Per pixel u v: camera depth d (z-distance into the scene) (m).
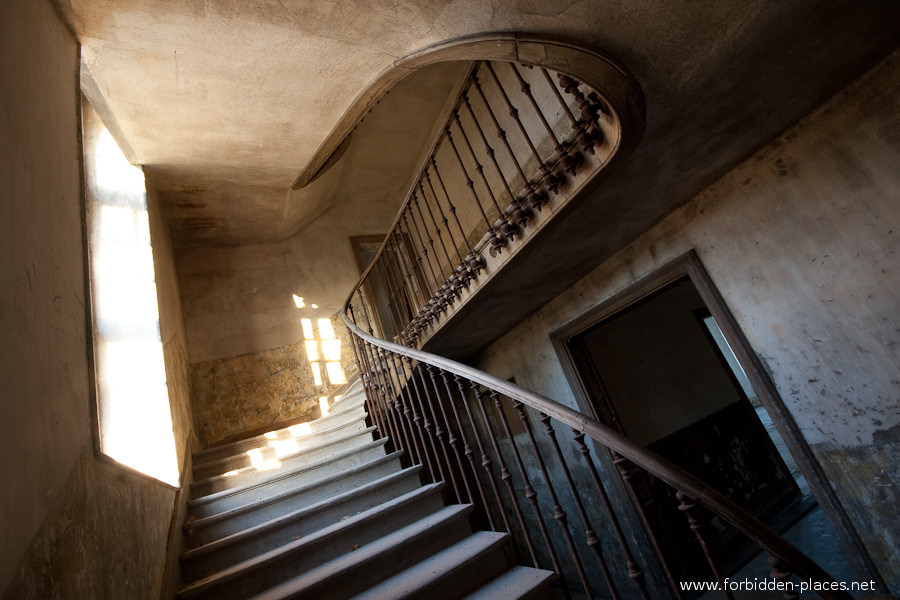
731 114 2.67
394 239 5.68
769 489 5.54
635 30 2.07
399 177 8.12
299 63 3.25
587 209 3.21
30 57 1.90
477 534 2.65
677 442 5.23
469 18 2.24
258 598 2.31
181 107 3.70
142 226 4.12
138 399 3.36
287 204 6.25
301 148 4.78
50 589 1.24
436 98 6.55
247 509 3.05
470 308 4.34
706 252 3.60
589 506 5.10
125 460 3.15
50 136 1.94
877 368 2.78
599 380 4.97
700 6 1.99
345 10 2.58
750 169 3.27
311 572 2.49
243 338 6.47
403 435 3.63
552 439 1.98
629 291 4.16
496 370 6.20
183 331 5.68
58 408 1.52
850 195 2.80
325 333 6.92
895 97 2.58
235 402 6.07
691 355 5.93
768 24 2.10
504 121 5.29
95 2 2.49
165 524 2.57
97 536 1.64
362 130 6.75
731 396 5.99
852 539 2.97
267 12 2.67
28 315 1.43
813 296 3.03
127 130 3.87
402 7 2.37
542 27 2.14
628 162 2.80
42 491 1.30
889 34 2.40
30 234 1.56
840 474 3.02
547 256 3.75
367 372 4.47
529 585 2.12
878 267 2.73
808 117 2.95
